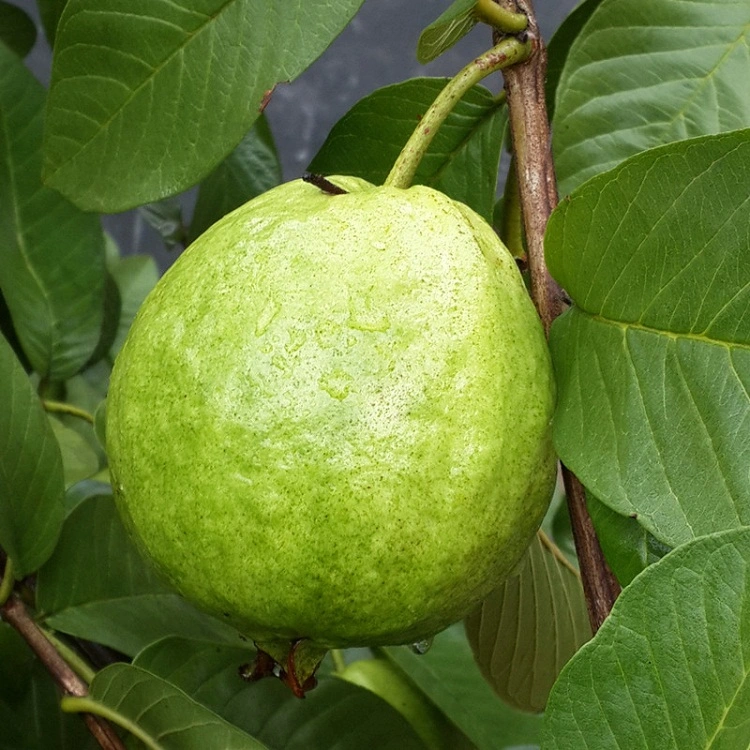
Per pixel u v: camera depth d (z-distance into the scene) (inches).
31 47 16.7
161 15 9.8
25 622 10.6
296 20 9.5
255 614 7.7
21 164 13.6
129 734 10.3
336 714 11.3
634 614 6.8
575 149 10.9
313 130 31.5
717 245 7.4
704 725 6.7
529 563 11.7
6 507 10.8
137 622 11.8
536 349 8.1
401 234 7.8
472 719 13.9
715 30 10.9
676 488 7.5
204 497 7.5
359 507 7.3
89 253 14.0
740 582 6.7
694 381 7.6
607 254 7.9
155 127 10.1
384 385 7.4
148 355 7.9
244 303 7.7
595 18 10.9
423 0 31.2
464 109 11.3
